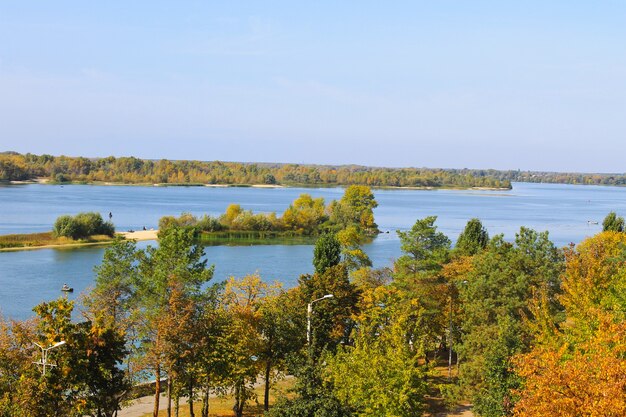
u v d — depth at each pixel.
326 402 34.38
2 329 38.09
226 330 45.00
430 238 59.72
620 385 22.67
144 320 49.69
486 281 52.31
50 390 35.44
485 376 43.00
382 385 38.03
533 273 54.41
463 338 53.44
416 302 51.78
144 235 165.38
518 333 45.66
